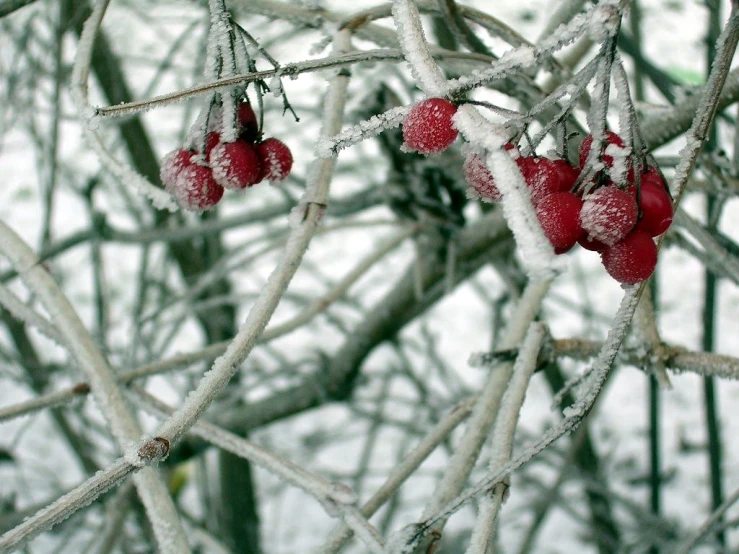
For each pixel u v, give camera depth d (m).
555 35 0.32
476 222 0.67
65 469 1.19
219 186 0.36
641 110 0.48
